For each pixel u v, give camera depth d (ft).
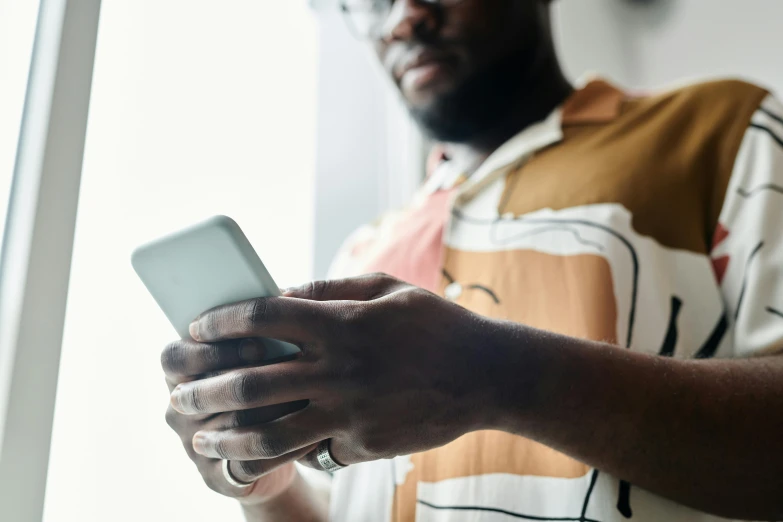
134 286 2.67
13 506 1.93
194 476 2.76
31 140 2.19
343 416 1.42
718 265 2.15
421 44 2.99
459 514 1.88
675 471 1.57
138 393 2.61
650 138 2.43
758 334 1.89
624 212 2.23
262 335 1.43
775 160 2.16
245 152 3.47
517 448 1.92
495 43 2.94
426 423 1.45
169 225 2.91
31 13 2.31
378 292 1.60
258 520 2.20
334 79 4.36
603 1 5.95
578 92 2.92
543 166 2.58
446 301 1.58
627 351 1.67
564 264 2.19
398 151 4.58
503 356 1.52
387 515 2.05
